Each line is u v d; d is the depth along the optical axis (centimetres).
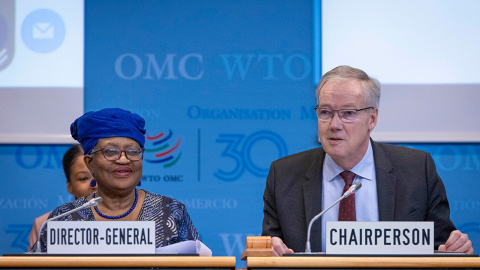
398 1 980
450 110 973
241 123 986
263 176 982
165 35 991
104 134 573
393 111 972
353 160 622
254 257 447
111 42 989
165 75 988
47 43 983
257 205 979
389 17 979
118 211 582
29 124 975
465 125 972
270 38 991
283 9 992
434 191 630
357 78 614
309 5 991
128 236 477
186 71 989
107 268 441
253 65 989
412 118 972
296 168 660
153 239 478
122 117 584
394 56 976
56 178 979
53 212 581
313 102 986
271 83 988
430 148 977
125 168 573
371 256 461
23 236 971
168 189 978
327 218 623
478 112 972
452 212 970
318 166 647
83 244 475
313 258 446
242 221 977
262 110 986
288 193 648
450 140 969
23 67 980
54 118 977
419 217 616
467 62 976
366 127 614
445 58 977
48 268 441
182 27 994
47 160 980
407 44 977
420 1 980
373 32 978
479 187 970
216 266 444
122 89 986
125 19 992
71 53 983
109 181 570
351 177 628
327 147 610
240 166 982
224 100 987
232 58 989
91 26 991
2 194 973
